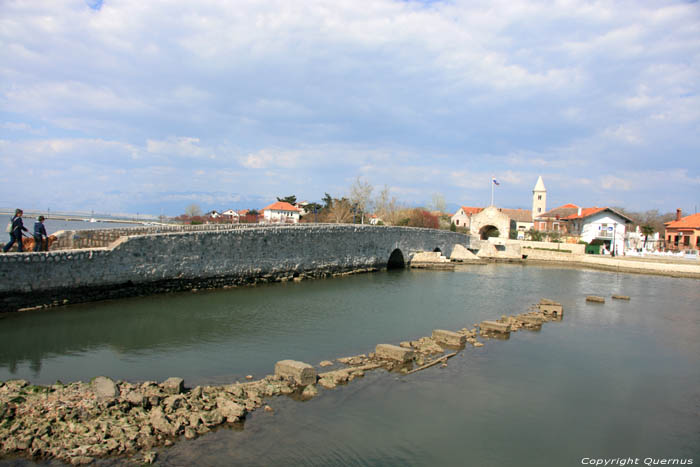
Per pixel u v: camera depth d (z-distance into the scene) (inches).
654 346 948.6
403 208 4266.7
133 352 746.2
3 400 496.1
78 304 1039.6
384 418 546.3
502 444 508.4
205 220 4151.1
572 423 571.2
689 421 595.5
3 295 925.8
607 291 1766.7
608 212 3346.5
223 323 959.0
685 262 2630.4
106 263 1090.1
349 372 678.5
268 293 1341.0
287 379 627.8
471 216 3604.8
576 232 3572.8
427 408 583.2
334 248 1844.2
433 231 2596.0
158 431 468.4
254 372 672.4
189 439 462.9
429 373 706.2
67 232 1214.3
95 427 460.1
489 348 868.0
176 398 522.3
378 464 450.0
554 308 1230.3
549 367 775.7
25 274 952.3
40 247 1061.1
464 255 2815.0
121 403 505.0
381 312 1148.5
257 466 426.3
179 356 734.5
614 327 1114.7
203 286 1326.3
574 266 2847.0
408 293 1481.3
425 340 877.2
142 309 1042.7
